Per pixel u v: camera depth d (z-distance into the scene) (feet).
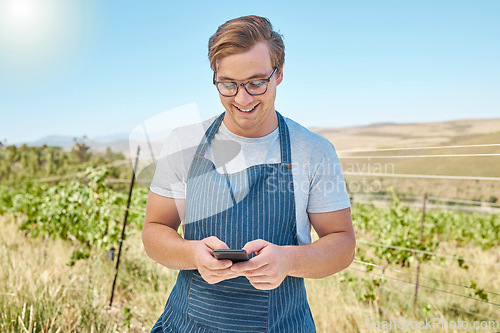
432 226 24.63
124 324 11.03
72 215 17.53
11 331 10.16
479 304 13.93
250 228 4.09
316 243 3.94
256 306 3.99
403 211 20.80
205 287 4.10
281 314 4.08
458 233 27.66
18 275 13.15
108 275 14.74
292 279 4.19
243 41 3.55
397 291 14.51
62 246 19.66
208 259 3.47
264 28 3.71
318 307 12.28
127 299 13.48
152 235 4.17
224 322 4.00
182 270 4.45
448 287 15.62
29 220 22.22
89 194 17.29
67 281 13.32
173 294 4.62
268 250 3.48
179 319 4.28
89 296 12.19
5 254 15.76
